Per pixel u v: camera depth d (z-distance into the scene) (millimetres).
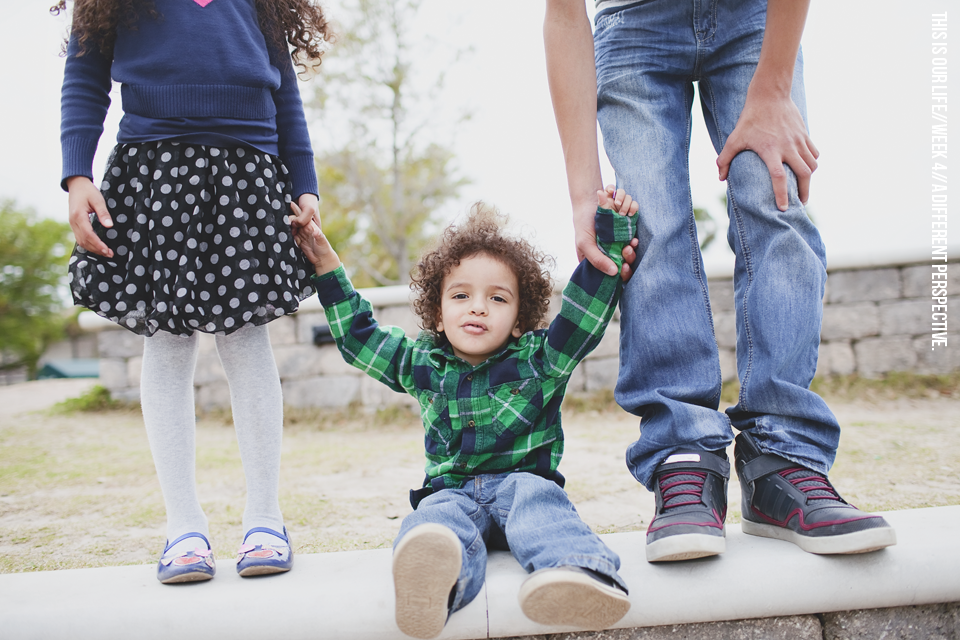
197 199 1340
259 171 1411
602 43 1552
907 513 1406
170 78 1361
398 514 2213
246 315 1336
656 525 1187
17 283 23531
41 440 4293
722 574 1133
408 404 4875
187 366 1441
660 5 1478
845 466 2656
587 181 1448
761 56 1375
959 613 1180
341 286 1543
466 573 1067
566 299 1416
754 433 1332
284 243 1418
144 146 1364
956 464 2609
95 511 2428
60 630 1117
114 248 1359
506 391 1419
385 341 1534
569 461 3127
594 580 983
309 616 1113
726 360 4949
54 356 28156
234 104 1396
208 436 4441
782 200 1355
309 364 4977
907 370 4883
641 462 1339
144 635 1116
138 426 4770
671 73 1510
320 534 1950
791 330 1307
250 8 1492
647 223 1392
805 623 1146
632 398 1376
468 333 1469
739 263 1430
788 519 1228
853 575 1130
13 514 2422
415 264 1704
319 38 1689
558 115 1480
